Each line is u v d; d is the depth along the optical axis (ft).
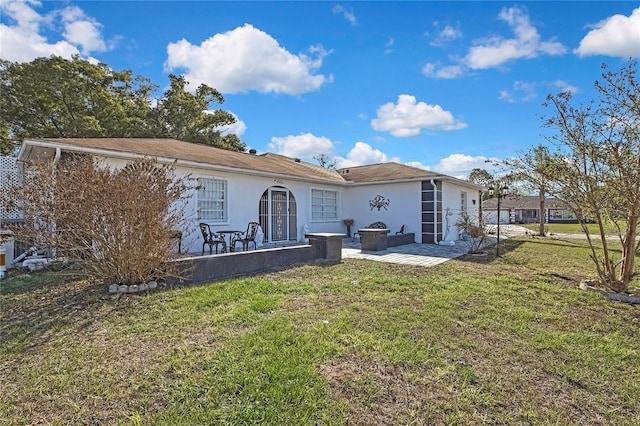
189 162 30.58
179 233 21.38
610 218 19.86
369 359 10.34
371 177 51.65
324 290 18.31
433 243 45.16
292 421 7.44
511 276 22.88
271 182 41.45
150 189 17.99
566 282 21.26
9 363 9.98
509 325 13.38
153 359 10.12
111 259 17.43
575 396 8.73
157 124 83.25
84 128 64.49
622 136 17.78
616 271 24.62
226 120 90.68
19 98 63.36
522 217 159.02
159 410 7.81
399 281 20.58
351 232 52.70
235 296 16.52
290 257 26.32
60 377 9.16
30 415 7.66
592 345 11.67
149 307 14.79
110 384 8.84
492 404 8.31
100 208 17.07
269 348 10.71
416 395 8.61
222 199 35.73
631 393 8.89
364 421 7.57
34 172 19.77
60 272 22.16
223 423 7.32
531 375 9.68
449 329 12.84
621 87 17.58
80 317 13.62
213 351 10.58
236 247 36.37
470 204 62.23
